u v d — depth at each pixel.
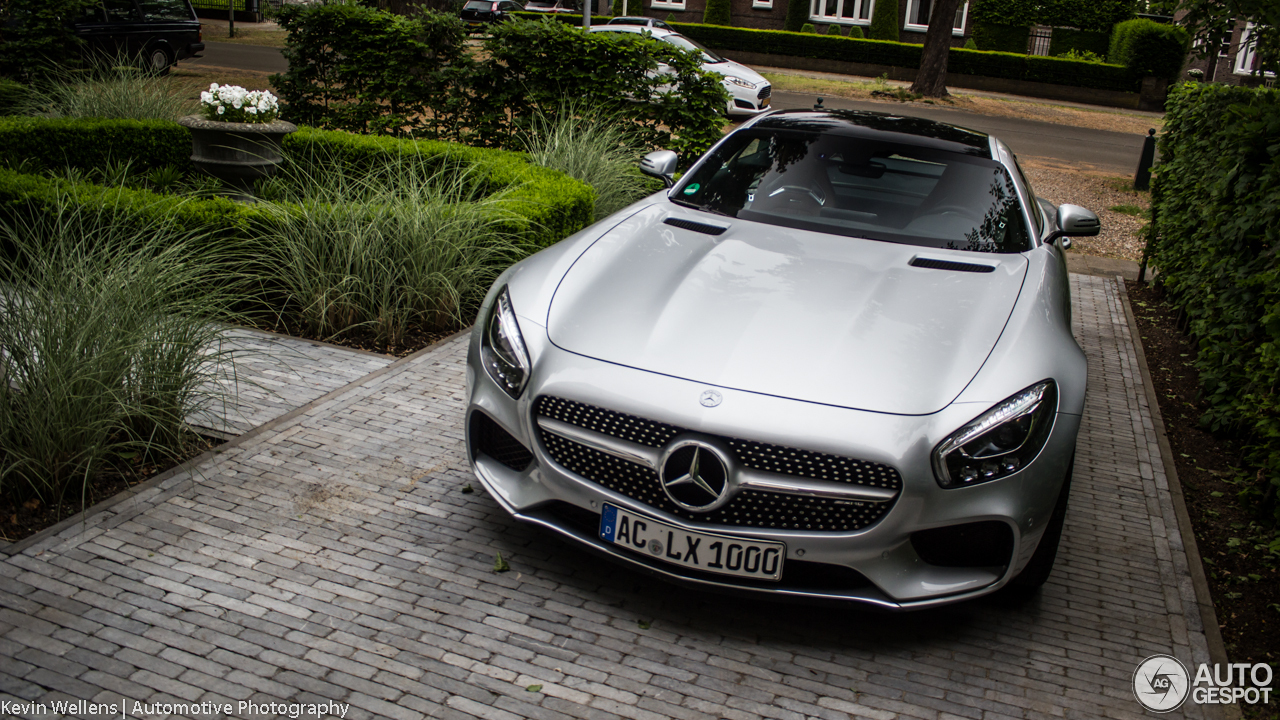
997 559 2.64
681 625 2.73
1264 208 4.23
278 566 2.85
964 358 2.68
